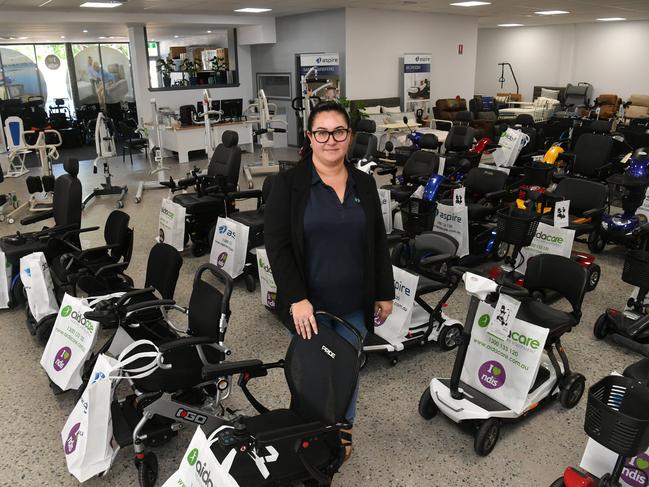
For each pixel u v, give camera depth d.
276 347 3.38
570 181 4.81
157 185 7.82
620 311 3.67
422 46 11.45
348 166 1.98
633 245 4.66
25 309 3.91
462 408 2.46
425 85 11.27
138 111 10.93
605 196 4.57
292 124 11.69
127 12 9.60
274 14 10.84
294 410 1.95
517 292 2.29
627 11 11.31
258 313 3.88
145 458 2.19
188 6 9.04
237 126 10.36
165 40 16.56
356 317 2.05
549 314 2.71
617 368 3.12
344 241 1.92
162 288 2.94
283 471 1.72
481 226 4.81
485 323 2.59
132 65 10.84
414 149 6.91
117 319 2.54
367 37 10.45
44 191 6.55
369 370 3.12
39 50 14.29
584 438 2.53
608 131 7.06
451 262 3.23
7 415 2.74
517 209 3.96
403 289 3.11
